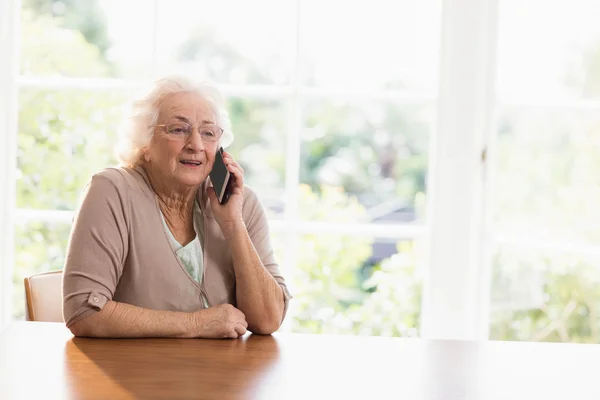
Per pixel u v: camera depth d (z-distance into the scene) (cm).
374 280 365
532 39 303
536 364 188
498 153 312
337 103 884
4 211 324
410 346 201
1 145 321
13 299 333
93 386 155
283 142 850
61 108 331
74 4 627
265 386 160
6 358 174
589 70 291
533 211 304
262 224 233
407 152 896
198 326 201
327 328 347
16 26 323
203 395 152
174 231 221
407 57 642
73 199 336
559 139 298
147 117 216
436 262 316
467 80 309
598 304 285
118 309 198
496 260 312
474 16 307
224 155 220
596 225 286
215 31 765
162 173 216
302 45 317
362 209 892
